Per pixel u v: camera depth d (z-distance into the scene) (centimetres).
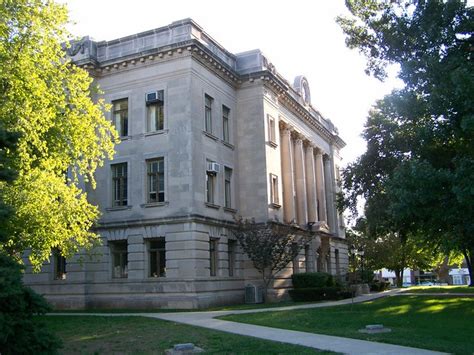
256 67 3491
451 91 1772
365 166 3112
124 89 3125
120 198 3062
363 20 2544
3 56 1727
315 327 1678
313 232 4050
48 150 1892
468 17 1986
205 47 3047
